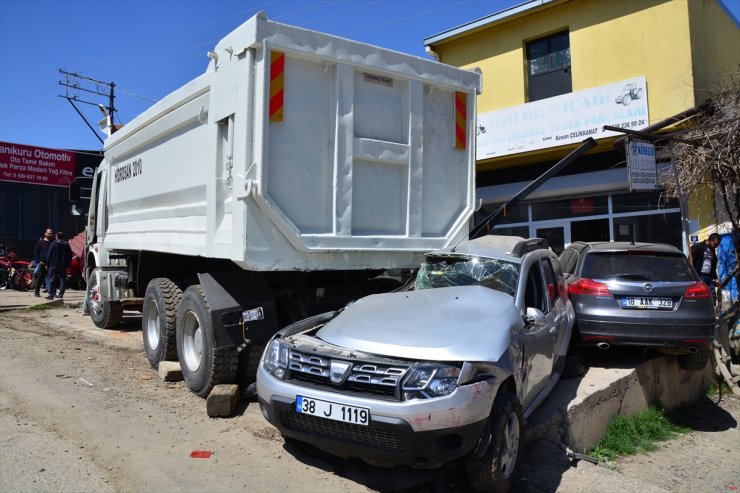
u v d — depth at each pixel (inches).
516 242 211.5
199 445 166.7
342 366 138.6
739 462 206.1
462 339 141.2
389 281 251.0
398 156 219.0
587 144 314.8
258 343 204.7
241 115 185.5
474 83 247.0
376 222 216.5
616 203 460.8
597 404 206.7
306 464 156.2
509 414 143.2
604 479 165.8
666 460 204.7
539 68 490.6
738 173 300.7
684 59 404.8
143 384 232.2
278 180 188.1
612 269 247.3
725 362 297.9
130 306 368.5
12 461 147.5
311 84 196.4
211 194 203.5
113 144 320.5
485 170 529.0
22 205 896.9
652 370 252.7
